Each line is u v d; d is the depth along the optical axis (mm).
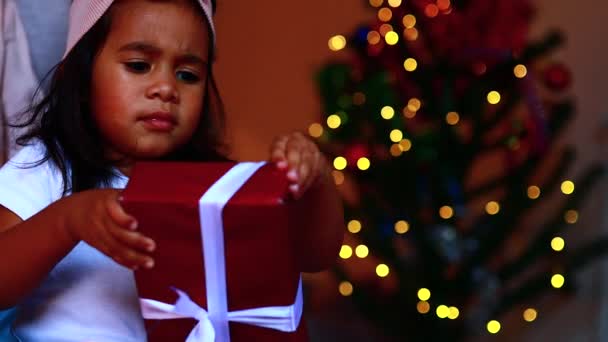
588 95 2260
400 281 1992
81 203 732
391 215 1995
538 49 1908
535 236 2129
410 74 1921
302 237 880
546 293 2320
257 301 698
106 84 877
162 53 873
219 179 710
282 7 2508
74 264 870
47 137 938
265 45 2520
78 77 917
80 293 862
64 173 919
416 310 1980
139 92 871
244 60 2531
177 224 680
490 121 1957
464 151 1957
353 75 1976
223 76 2537
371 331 2393
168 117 875
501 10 1849
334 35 2469
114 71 874
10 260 775
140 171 736
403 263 2002
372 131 1947
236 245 677
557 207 2297
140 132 875
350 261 2441
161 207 676
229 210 665
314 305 2453
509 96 1960
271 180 696
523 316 2324
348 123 1938
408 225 1967
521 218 2098
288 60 2510
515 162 2010
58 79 943
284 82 2512
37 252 770
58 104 933
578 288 2184
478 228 2016
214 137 1091
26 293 801
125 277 878
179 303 715
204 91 920
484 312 2000
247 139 2527
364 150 1891
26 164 915
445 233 1961
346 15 2459
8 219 874
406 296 1979
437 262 1978
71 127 926
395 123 1901
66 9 1104
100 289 867
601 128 2250
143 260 678
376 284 2150
